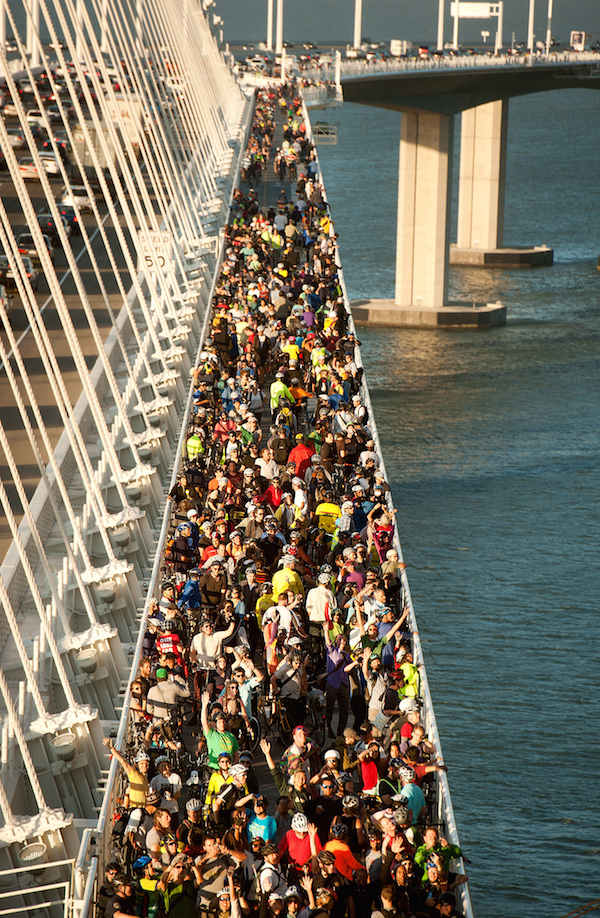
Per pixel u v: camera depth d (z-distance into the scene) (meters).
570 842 87.00
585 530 150.62
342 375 65.56
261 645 43.75
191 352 92.94
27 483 69.00
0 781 36.94
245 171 163.62
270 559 46.72
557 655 115.62
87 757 41.69
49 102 191.38
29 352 99.19
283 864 31.00
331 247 107.38
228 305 83.94
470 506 160.00
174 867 28.75
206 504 53.41
